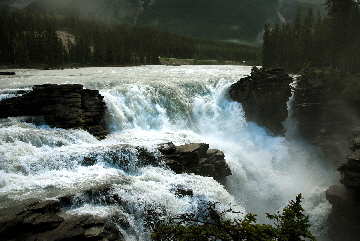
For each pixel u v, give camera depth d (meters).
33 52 112.44
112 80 47.25
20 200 16.78
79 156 23.14
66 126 30.33
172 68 97.56
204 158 28.64
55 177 20.58
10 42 109.12
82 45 123.31
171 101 43.41
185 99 45.16
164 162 25.42
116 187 19.36
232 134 44.62
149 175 23.09
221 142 39.56
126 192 19.33
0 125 28.00
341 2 73.06
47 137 26.14
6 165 21.11
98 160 23.45
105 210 17.41
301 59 79.19
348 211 30.52
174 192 21.41
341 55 75.50
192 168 26.97
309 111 48.28
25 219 14.77
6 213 14.95
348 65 74.75
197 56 183.00
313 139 48.19
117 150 24.34
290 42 85.00
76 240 14.91
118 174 22.44
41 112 31.52
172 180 23.47
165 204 20.11
